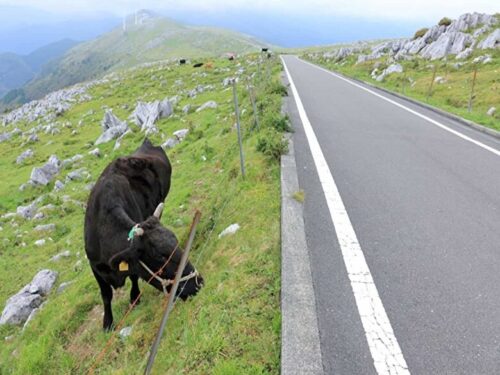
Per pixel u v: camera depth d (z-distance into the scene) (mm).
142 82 66625
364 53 54219
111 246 5414
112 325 6180
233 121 18672
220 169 12383
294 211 7004
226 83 42594
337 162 10016
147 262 5125
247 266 5488
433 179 9031
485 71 28188
